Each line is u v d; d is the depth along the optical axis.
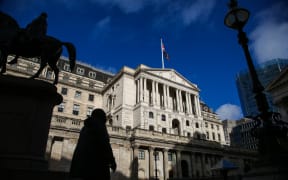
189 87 60.69
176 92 57.56
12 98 7.28
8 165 6.41
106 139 4.29
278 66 97.25
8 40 8.11
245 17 8.41
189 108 57.88
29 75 49.41
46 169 7.17
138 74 53.44
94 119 4.63
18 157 6.64
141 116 46.94
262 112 7.15
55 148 31.75
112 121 52.72
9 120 7.05
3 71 8.04
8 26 8.49
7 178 5.54
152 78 54.25
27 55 8.75
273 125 6.80
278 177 5.48
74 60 9.15
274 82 45.88
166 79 56.50
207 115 81.31
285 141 6.63
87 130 4.57
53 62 9.10
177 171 41.53
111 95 56.78
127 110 49.56
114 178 34.16
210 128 79.25
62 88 54.59
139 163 38.31
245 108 116.75
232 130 128.00
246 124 118.25
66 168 30.75
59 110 51.62
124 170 35.72
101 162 4.25
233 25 8.62
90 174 4.05
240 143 118.44
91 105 57.59
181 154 44.66
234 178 20.58
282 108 44.12
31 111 7.39
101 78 66.06
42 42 8.64
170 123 51.38
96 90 60.16
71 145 32.38
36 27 8.70
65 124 33.16
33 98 7.54
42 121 7.58
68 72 58.69
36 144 7.20
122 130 38.75
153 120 48.56
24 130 7.13
